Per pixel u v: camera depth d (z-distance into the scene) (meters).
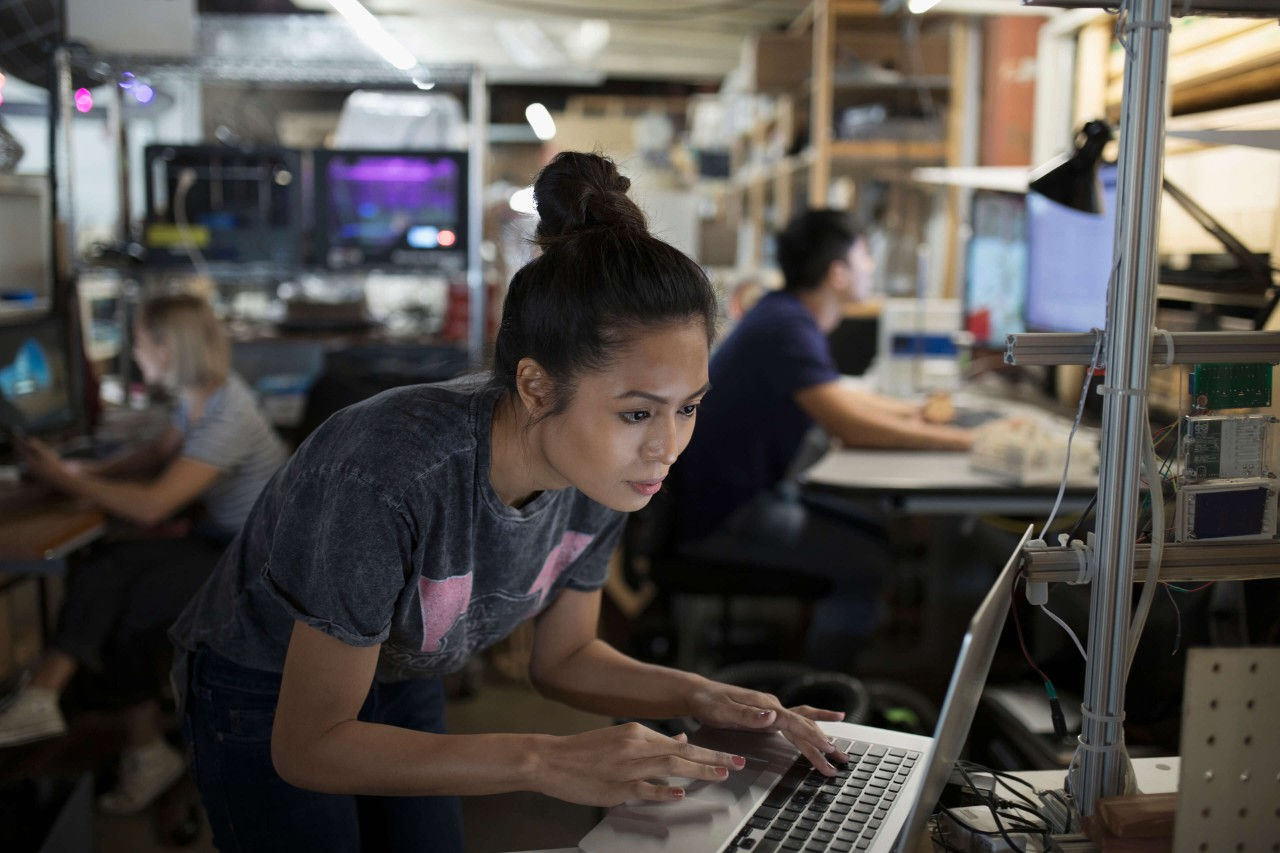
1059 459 2.44
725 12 5.53
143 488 2.58
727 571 2.72
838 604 2.74
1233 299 1.95
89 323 3.53
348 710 1.06
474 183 3.51
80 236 4.23
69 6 3.06
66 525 2.34
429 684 1.47
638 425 0.97
